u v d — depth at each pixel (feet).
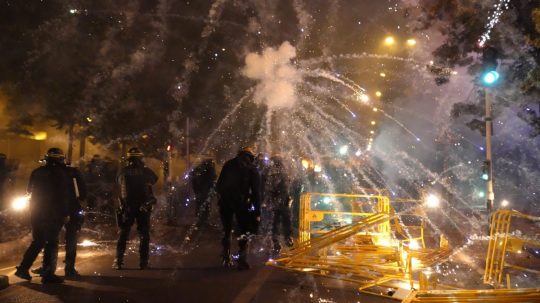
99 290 26.43
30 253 28.07
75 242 29.91
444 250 35.06
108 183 63.00
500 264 27.63
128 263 33.86
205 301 24.32
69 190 29.17
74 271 29.73
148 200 31.94
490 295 23.06
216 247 41.16
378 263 30.94
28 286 27.22
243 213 32.12
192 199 72.69
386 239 37.09
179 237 47.47
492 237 28.60
